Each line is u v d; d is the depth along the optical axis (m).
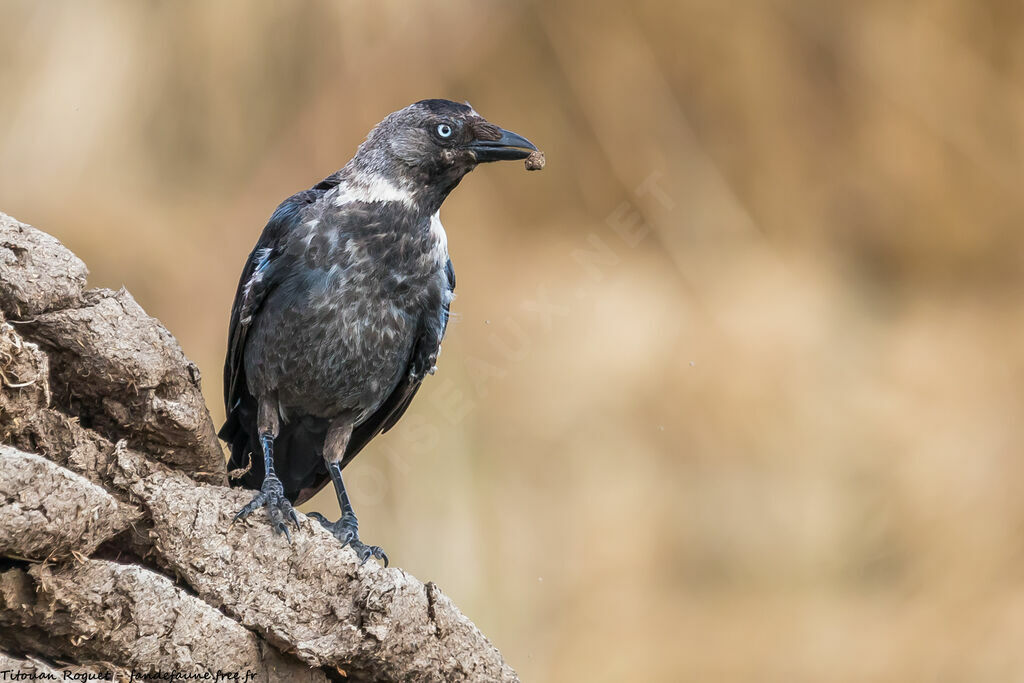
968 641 13.91
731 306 17.55
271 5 16.70
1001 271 19.06
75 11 16.81
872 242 19.22
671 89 18.80
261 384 8.20
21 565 5.14
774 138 18.94
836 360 17.08
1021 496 15.55
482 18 17.69
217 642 5.56
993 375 17.38
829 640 14.26
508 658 13.29
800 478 15.73
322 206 8.12
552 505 14.54
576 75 18.53
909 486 15.78
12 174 16.08
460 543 13.58
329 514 13.51
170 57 16.77
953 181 19.28
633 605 14.04
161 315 15.55
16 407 5.58
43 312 5.83
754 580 14.82
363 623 5.87
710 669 13.80
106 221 15.91
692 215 18.38
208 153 16.58
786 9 19.20
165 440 6.16
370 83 16.75
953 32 19.47
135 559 5.71
